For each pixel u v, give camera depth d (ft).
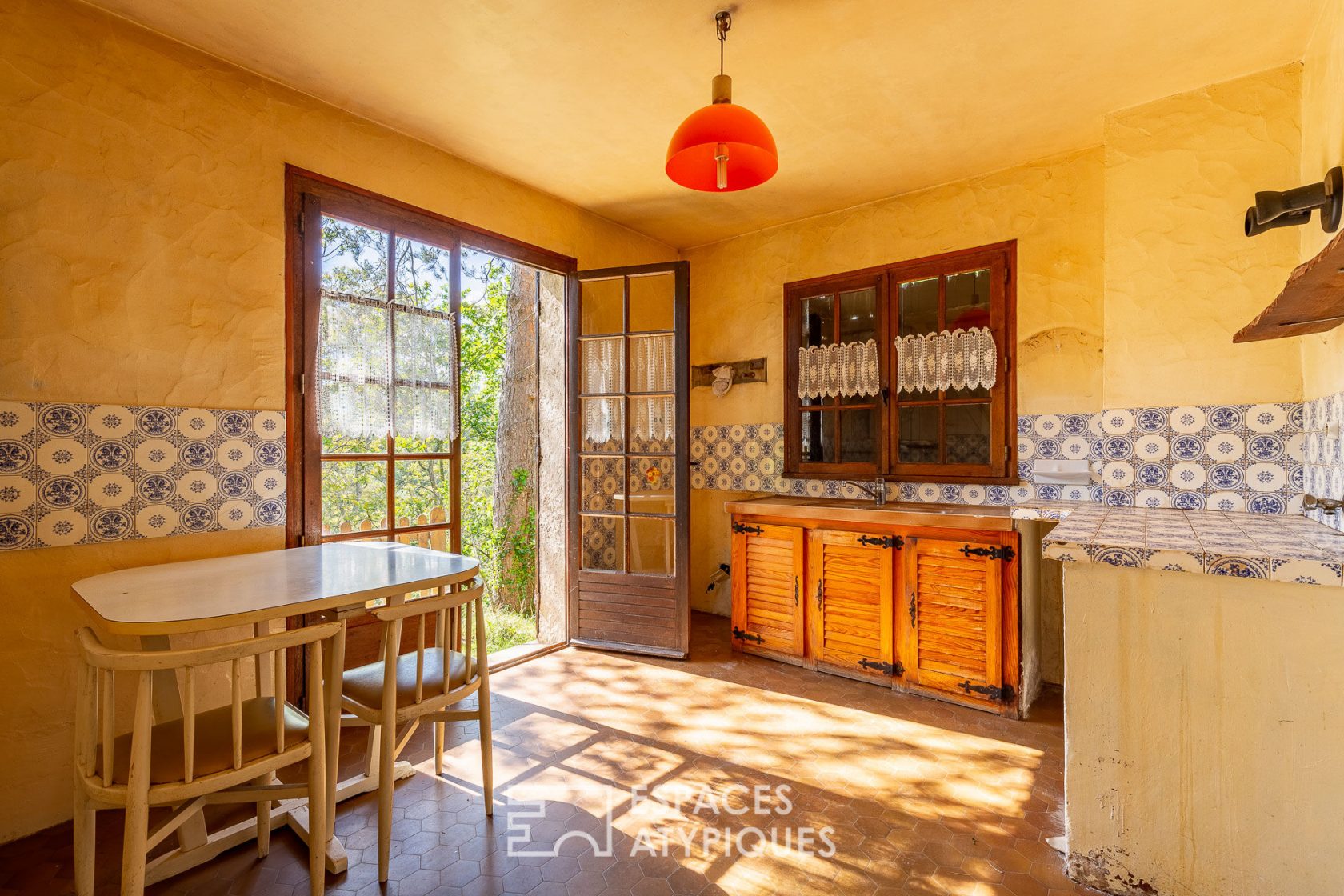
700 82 8.50
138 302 7.18
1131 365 9.03
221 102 7.88
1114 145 9.18
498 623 16.40
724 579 15.26
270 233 8.29
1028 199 10.83
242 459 7.97
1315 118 7.29
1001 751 8.04
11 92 6.40
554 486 13.85
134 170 7.18
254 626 8.00
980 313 11.39
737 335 14.84
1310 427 7.50
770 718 9.04
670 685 10.37
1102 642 5.53
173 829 4.66
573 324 12.58
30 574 6.49
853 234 12.89
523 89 8.65
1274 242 8.02
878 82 8.47
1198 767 5.21
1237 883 5.08
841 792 7.09
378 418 9.34
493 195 11.21
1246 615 5.04
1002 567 9.06
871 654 10.36
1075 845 5.61
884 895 5.43
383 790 5.58
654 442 12.06
